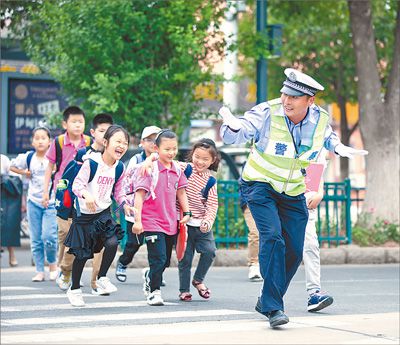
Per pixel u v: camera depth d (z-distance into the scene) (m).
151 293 13.48
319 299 12.84
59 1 22.58
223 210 22.28
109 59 22.39
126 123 22.95
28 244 26.75
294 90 10.25
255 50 22.97
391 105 24.73
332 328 10.98
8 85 27.61
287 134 10.43
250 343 9.77
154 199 13.09
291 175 10.59
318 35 33.72
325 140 10.78
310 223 12.87
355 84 34.91
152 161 13.05
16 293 15.09
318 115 10.52
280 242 10.59
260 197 10.66
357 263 22.86
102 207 12.82
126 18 22.25
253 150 10.70
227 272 19.78
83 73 22.75
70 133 15.41
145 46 22.75
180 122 23.19
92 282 14.85
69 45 22.45
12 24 24.19
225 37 23.36
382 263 23.03
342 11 30.98
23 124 27.81
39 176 16.78
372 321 11.72
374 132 24.73
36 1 23.61
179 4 22.53
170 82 22.88
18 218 20.58
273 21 33.69
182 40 22.25
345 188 23.77
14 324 11.44
